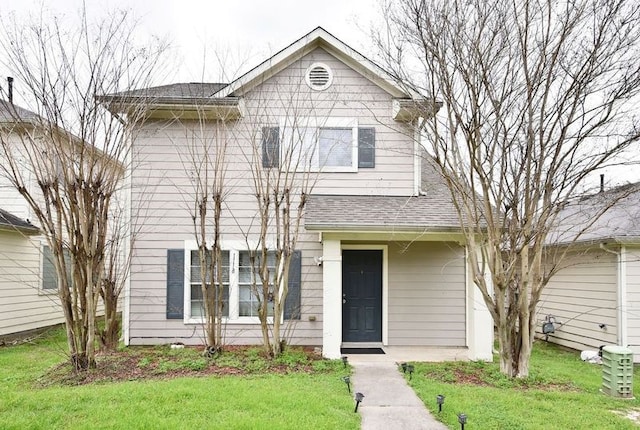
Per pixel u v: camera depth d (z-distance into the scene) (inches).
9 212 462.9
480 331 330.6
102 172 296.8
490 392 249.4
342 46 389.4
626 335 360.8
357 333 397.4
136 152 386.6
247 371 290.5
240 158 390.0
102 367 293.9
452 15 284.7
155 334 382.3
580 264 405.7
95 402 221.3
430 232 326.0
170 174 387.9
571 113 270.8
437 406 223.1
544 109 270.4
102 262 316.5
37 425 191.0
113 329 355.3
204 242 333.1
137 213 384.8
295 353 331.9
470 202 344.2
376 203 376.2
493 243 288.7
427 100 304.7
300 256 387.5
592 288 399.9
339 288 331.6
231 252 384.5
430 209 362.0
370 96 402.0
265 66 385.7
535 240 297.3
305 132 364.2
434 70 293.4
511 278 287.1
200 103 371.6
